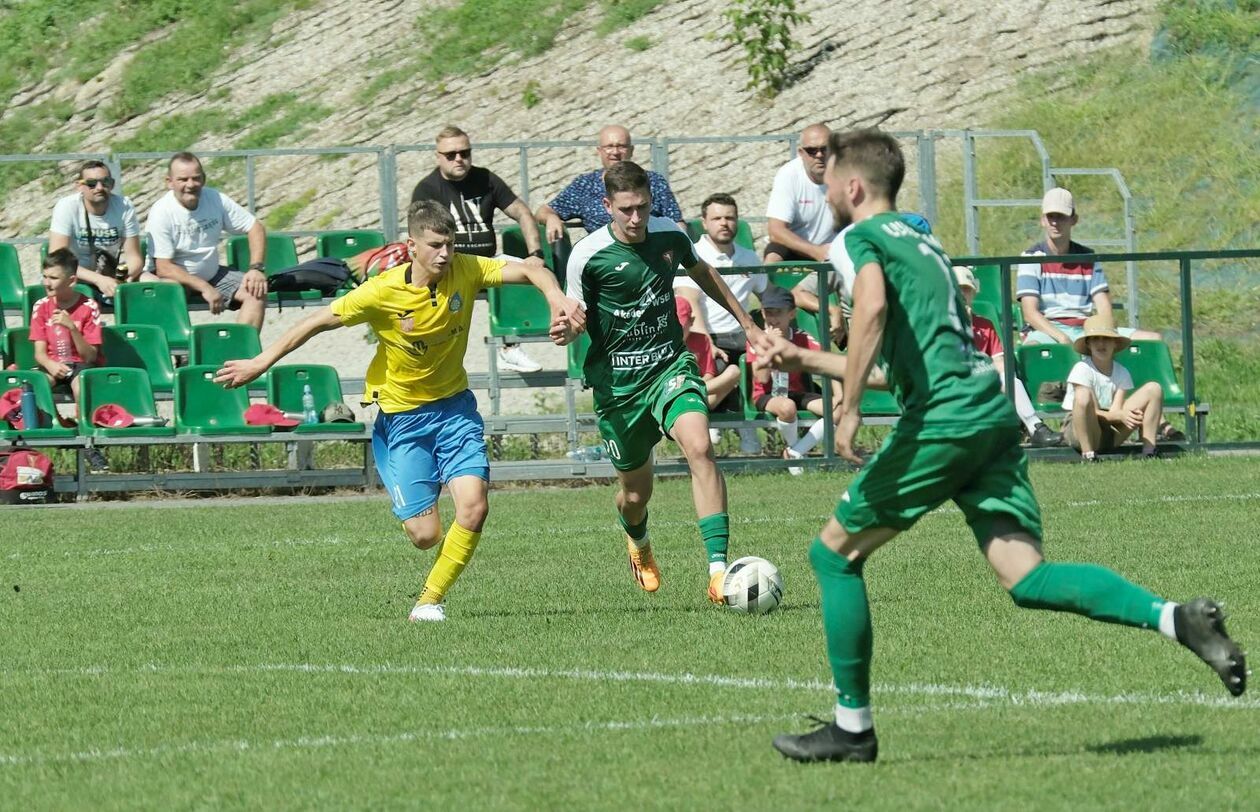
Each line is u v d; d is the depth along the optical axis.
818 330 43.25
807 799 13.52
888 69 71.38
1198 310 59.09
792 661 19.95
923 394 14.23
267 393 43.94
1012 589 14.42
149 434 41.41
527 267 23.98
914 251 14.33
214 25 85.00
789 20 74.94
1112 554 27.84
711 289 25.69
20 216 74.62
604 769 14.80
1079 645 20.23
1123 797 13.30
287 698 18.55
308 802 14.02
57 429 41.44
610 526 34.16
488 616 24.19
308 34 83.00
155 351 45.34
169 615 25.08
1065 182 65.06
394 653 21.27
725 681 18.81
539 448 47.94
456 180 45.97
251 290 47.09
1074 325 45.34
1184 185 64.31
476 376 47.66
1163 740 15.29
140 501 41.31
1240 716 16.25
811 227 44.28
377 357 24.33
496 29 79.38
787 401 41.66
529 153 70.44
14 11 89.75
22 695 19.17
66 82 83.75
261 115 77.69
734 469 41.88
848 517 14.47
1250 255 42.34
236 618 24.59
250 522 36.66
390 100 76.56
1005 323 41.75
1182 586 24.48
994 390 14.38
